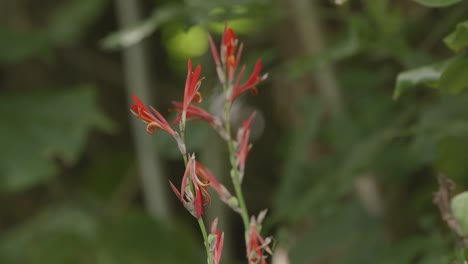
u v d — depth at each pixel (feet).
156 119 5.84
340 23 11.21
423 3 5.91
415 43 10.00
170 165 15.67
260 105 14.99
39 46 13.10
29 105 13.15
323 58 8.16
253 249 6.06
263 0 8.03
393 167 9.73
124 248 12.75
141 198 16.40
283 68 11.10
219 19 7.96
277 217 8.93
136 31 8.96
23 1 14.99
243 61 11.83
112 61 16.06
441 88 6.16
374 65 11.16
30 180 12.62
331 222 10.22
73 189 15.07
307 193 9.39
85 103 13.10
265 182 15.39
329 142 11.05
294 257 10.08
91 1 13.37
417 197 10.07
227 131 6.19
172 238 13.01
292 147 10.47
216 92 8.68
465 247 6.11
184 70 16.06
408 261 8.54
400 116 9.53
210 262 5.82
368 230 10.07
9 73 15.56
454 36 5.94
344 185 8.73
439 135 8.37
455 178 9.18
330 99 10.41
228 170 13.89
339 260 9.95
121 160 16.15
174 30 15.35
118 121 16.28
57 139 12.87
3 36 13.02
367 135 10.00
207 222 13.05
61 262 12.50
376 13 8.38
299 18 10.35
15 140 12.80
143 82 13.47
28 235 13.74
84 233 13.51
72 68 15.88
